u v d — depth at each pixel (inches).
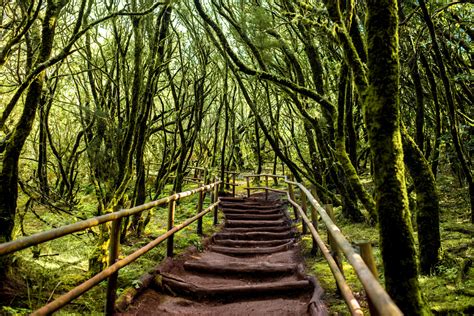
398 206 81.5
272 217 351.3
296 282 153.0
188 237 254.8
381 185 83.9
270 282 168.6
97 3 306.7
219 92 528.1
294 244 244.5
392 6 86.7
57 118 407.8
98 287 157.9
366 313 122.2
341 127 185.6
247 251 233.3
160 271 160.6
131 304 129.5
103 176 238.7
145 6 257.0
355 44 129.8
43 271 158.1
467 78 228.2
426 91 310.0
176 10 349.1
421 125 200.7
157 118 390.0
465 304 121.6
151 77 255.1
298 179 339.9
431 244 155.4
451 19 236.8
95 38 307.6
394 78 85.9
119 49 280.4
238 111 671.8
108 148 248.7
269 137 339.3
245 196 485.4
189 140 426.0
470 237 200.2
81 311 134.5
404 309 77.5
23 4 184.9
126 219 246.1
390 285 80.4
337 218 302.5
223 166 465.4
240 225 317.1
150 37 281.4
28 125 156.2
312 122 289.4
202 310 138.3
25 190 193.0
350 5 129.0
